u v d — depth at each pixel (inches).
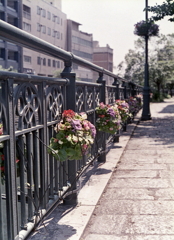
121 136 365.7
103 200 155.3
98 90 219.9
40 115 105.8
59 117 123.3
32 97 98.3
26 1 3004.4
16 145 93.3
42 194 109.7
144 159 247.3
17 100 87.7
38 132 106.8
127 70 1694.1
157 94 1609.3
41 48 102.3
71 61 137.9
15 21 2876.5
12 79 83.7
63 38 3853.3
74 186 144.3
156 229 122.5
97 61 5408.5
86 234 119.5
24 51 2910.9
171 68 1624.0
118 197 159.3
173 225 126.0
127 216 135.5
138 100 712.4
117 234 119.0
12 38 82.9
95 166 221.1
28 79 92.7
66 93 137.9
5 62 2664.9
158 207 145.0
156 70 1600.6
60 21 3747.5
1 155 88.6
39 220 107.3
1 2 2645.2
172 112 799.1
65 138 114.1
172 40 1669.5
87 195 159.0
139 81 1653.5
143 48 1690.5
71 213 136.2
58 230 119.4
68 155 114.6
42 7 3309.5
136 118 598.2
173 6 511.5
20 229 102.3
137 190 169.6
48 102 113.2
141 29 555.8
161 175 198.8
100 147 229.1
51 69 3417.8
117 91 329.1
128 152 277.6
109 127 211.5
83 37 4284.0
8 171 84.0
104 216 135.9
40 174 109.3
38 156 104.7
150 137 366.0
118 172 208.4
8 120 82.7
